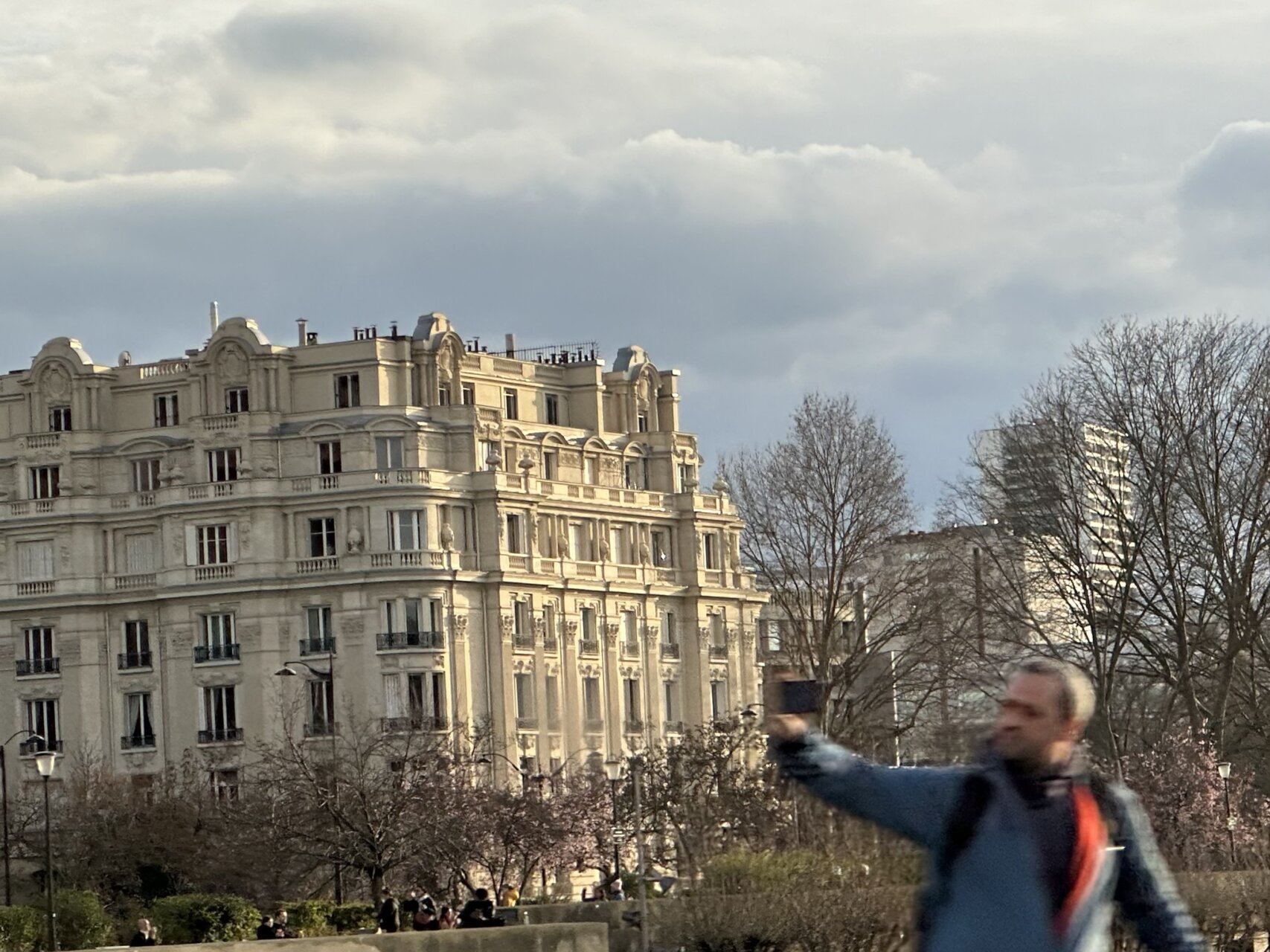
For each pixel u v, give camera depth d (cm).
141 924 6700
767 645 16412
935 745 8675
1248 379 9706
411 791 9225
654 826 10250
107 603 13638
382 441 13300
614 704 14412
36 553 13812
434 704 13075
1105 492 9725
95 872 10431
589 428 14962
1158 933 1036
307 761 10444
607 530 14588
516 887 10275
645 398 15400
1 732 13738
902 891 5231
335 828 8962
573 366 15050
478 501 13512
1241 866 6825
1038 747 1024
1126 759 8856
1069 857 1011
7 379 14150
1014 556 9931
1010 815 1017
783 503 12319
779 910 5206
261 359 13412
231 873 9219
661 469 15312
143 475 13725
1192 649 9556
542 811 9875
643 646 14762
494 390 14325
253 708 13212
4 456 13912
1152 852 1038
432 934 4669
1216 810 8556
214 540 13388
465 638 13300
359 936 4544
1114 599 9531
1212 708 10544
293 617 13225
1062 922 1005
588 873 12581
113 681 13625
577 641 14125
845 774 1032
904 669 11419
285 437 13362
